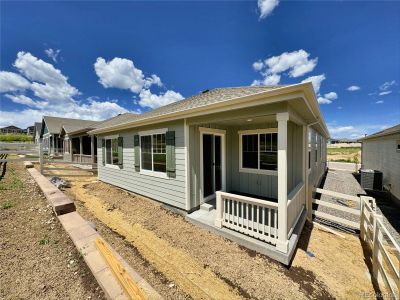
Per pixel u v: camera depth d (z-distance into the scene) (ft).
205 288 8.36
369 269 10.43
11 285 6.59
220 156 20.07
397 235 14.70
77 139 54.39
